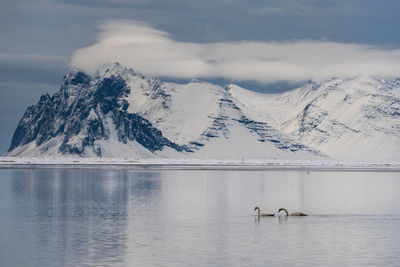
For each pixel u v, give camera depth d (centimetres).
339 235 10862
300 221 12744
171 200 17775
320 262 8631
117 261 8669
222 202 17275
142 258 8856
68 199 17788
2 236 10625
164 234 10900
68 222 12444
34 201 17050
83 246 9719
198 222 12544
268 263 8581
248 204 16712
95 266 8375
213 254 9150
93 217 13275
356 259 8831
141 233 11006
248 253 9231
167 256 9000
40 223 12281
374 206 16250
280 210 13862
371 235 10862
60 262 8594
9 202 16725
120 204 16312
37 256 8969
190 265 8450
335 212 14612
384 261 8700
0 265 8425
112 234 10881
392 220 12938
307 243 10044
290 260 8756
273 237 10638
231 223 12369
